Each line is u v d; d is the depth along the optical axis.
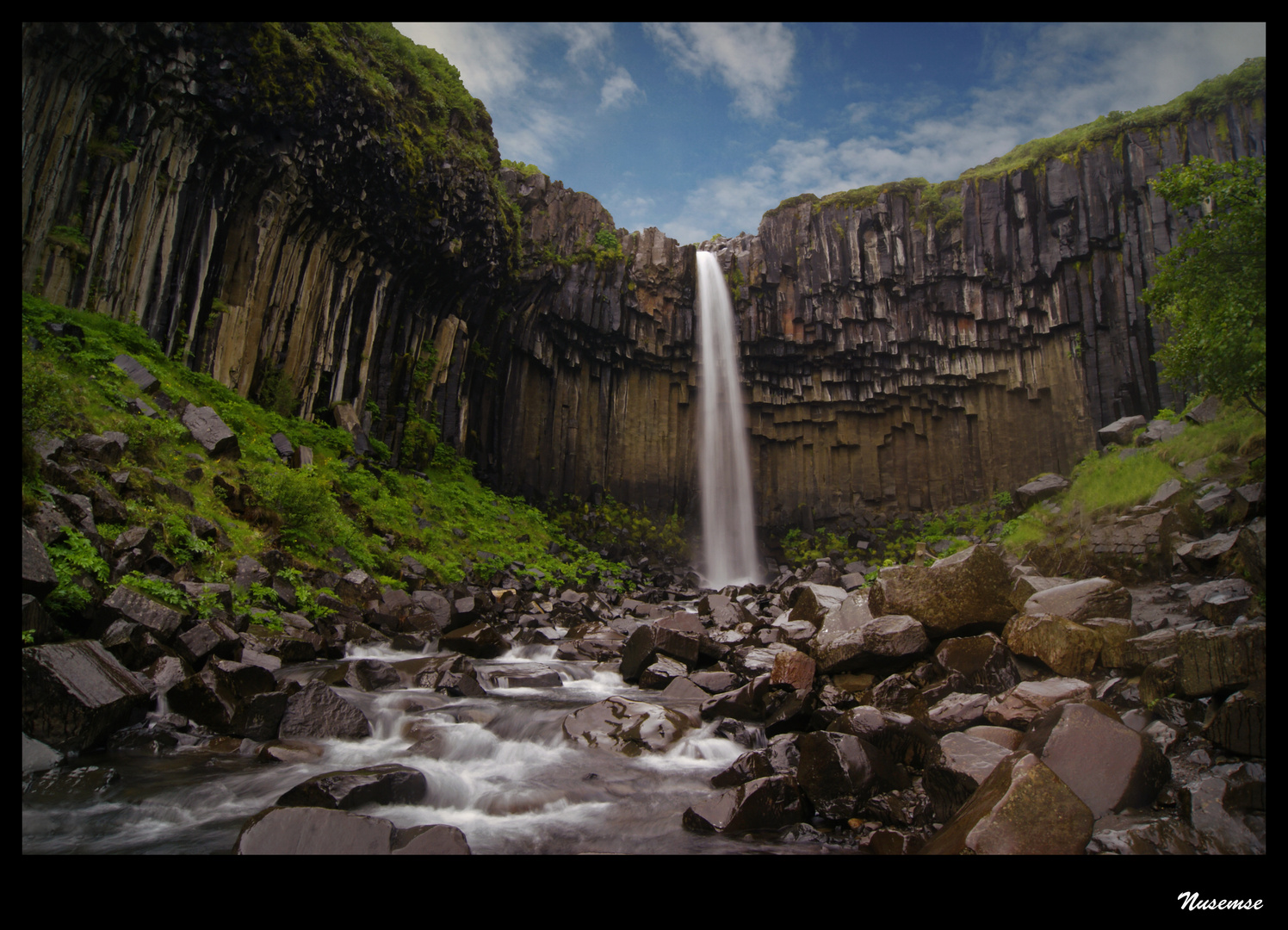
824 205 36.47
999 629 9.30
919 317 35.22
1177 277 11.02
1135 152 30.03
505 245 28.36
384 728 8.42
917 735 6.92
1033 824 4.70
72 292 15.24
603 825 5.92
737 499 36.75
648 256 36.12
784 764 6.76
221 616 9.88
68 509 9.16
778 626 13.05
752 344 37.03
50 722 6.30
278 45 18.02
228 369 18.78
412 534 19.59
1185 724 6.16
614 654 14.54
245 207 19.48
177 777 6.32
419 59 26.05
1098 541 12.43
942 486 35.69
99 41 15.04
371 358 24.17
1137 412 29.48
